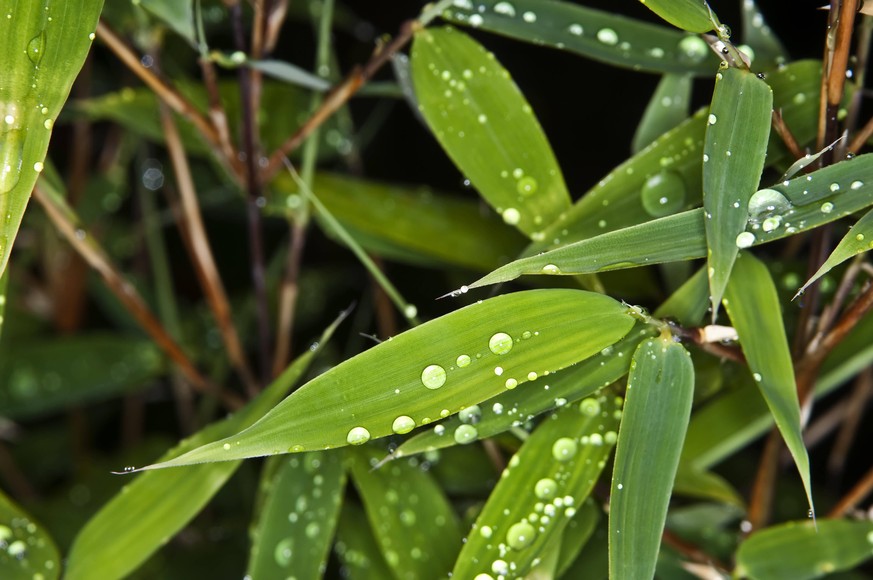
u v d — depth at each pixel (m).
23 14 0.39
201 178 0.62
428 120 0.43
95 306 0.71
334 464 0.44
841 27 0.39
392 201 0.49
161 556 0.54
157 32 0.48
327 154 0.52
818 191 0.40
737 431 0.46
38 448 0.64
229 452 0.38
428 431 0.40
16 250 0.64
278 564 0.43
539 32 0.43
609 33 0.43
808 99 0.42
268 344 0.49
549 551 0.41
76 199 0.60
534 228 0.43
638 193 0.42
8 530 0.43
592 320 0.40
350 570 0.45
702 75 0.43
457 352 0.39
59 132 0.71
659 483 0.39
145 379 0.55
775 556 0.44
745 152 0.40
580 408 0.42
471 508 0.45
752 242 0.39
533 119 0.43
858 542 0.43
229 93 0.50
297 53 0.70
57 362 0.54
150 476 0.43
